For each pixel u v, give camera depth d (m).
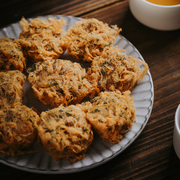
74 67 0.41
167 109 0.43
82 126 0.37
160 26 0.46
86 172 0.39
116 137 0.38
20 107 0.38
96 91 0.41
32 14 0.49
